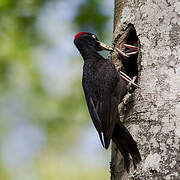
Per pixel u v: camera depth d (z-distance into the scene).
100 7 13.17
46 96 13.99
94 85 9.40
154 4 8.73
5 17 13.23
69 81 14.03
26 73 13.82
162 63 8.21
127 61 10.05
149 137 7.85
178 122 7.68
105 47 10.23
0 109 14.15
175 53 8.17
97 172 14.26
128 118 8.44
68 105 13.91
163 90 8.02
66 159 14.28
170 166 7.44
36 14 13.34
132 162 8.03
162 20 8.51
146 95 8.18
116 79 9.32
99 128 8.89
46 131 14.15
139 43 8.73
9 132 14.38
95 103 9.25
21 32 13.51
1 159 14.46
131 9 9.30
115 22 10.06
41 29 13.55
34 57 13.77
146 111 8.06
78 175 14.19
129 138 8.01
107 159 14.41
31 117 14.17
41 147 14.38
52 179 14.17
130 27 9.35
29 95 14.04
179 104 7.78
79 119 13.90
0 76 13.77
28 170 14.45
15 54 13.57
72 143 14.15
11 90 13.99
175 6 8.46
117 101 9.13
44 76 13.99
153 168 7.55
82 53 10.37
